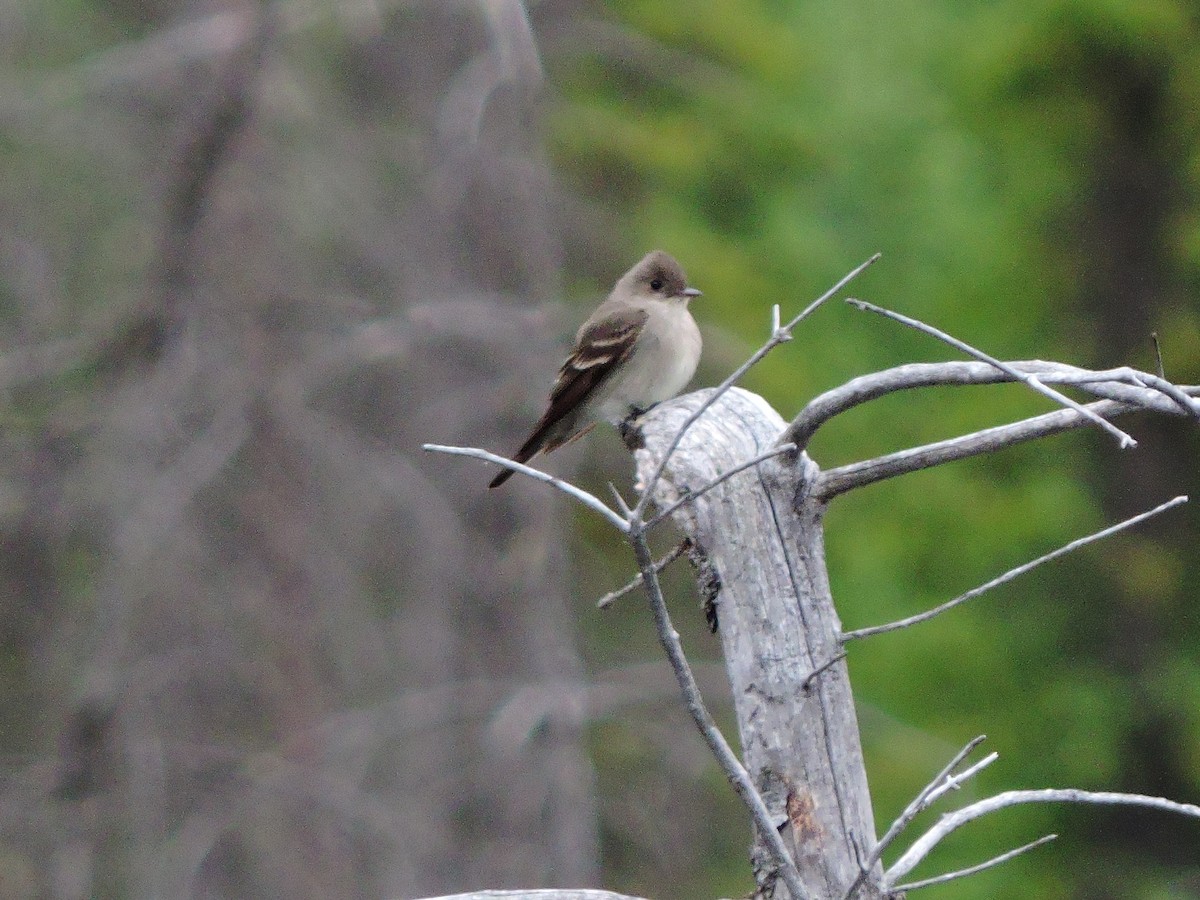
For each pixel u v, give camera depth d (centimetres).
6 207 1530
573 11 1869
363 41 1504
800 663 554
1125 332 2302
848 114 2584
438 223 1458
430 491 1445
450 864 1445
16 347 1507
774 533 562
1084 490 2314
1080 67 2266
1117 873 2238
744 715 559
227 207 1447
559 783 1440
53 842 1444
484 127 1418
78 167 1541
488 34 1488
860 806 551
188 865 1407
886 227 2494
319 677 1478
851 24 2684
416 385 1472
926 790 470
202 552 1455
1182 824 2256
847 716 557
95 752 1444
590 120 1989
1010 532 2267
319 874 1459
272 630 1467
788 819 545
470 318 1404
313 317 1474
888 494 2334
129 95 1505
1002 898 2186
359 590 1477
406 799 1466
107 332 1462
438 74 1501
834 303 2414
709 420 606
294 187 1472
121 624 1401
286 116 1461
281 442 1449
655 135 2053
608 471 1545
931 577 2327
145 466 1400
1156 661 2259
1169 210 2262
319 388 1495
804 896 464
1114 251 2309
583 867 1438
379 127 1511
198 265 1443
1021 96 2327
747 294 2161
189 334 1430
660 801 1609
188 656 1472
